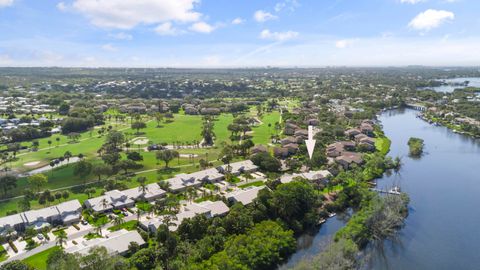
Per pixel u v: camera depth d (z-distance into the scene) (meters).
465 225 134.00
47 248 111.00
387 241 122.00
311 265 96.81
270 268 104.31
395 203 138.25
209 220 121.56
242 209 127.88
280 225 122.69
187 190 154.00
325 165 193.75
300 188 136.38
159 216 130.38
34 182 153.75
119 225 127.50
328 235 125.12
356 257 107.12
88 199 143.50
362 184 158.25
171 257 102.00
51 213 129.50
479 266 108.94
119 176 173.38
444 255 114.38
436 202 154.38
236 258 98.94
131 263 98.44
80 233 121.38
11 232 117.38
